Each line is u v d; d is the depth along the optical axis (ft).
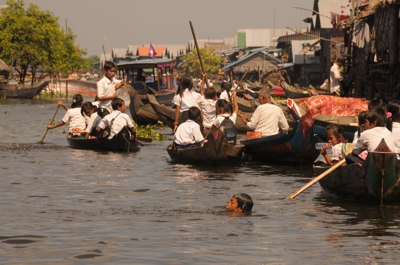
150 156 112.88
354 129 111.14
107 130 120.67
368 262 49.70
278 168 100.12
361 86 209.26
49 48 442.09
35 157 110.73
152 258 50.37
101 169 97.25
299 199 74.95
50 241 54.95
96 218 63.82
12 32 432.25
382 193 71.72
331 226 61.36
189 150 101.76
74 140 124.98
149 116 182.60
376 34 188.44
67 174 92.32
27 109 291.38
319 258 50.72
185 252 51.98
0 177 89.45
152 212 66.80
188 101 119.55
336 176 75.00
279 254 51.72
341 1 404.36
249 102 182.60
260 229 59.93
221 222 62.54
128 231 58.59
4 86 408.05
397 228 60.80
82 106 124.57
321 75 407.64
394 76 170.91
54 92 484.33
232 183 85.40
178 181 86.74
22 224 61.05
